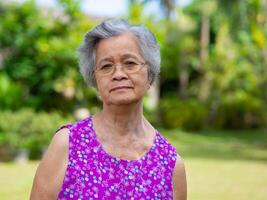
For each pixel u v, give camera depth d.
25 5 11.70
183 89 21.80
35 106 11.78
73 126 1.84
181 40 20.50
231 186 8.01
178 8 21.20
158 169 1.87
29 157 10.52
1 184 7.78
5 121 10.31
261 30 18.45
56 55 11.42
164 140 1.96
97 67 1.82
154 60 1.85
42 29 11.68
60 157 1.78
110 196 1.75
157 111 19.94
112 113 1.85
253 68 19.95
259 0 19.41
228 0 19.28
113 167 1.80
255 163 10.99
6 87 11.35
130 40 1.80
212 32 23.95
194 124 19.92
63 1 11.70
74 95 12.07
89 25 11.92
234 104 21.11
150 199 1.81
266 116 21.44
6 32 11.65
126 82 1.79
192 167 10.16
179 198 1.93
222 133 19.48
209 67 21.16
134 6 15.38
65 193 1.74
